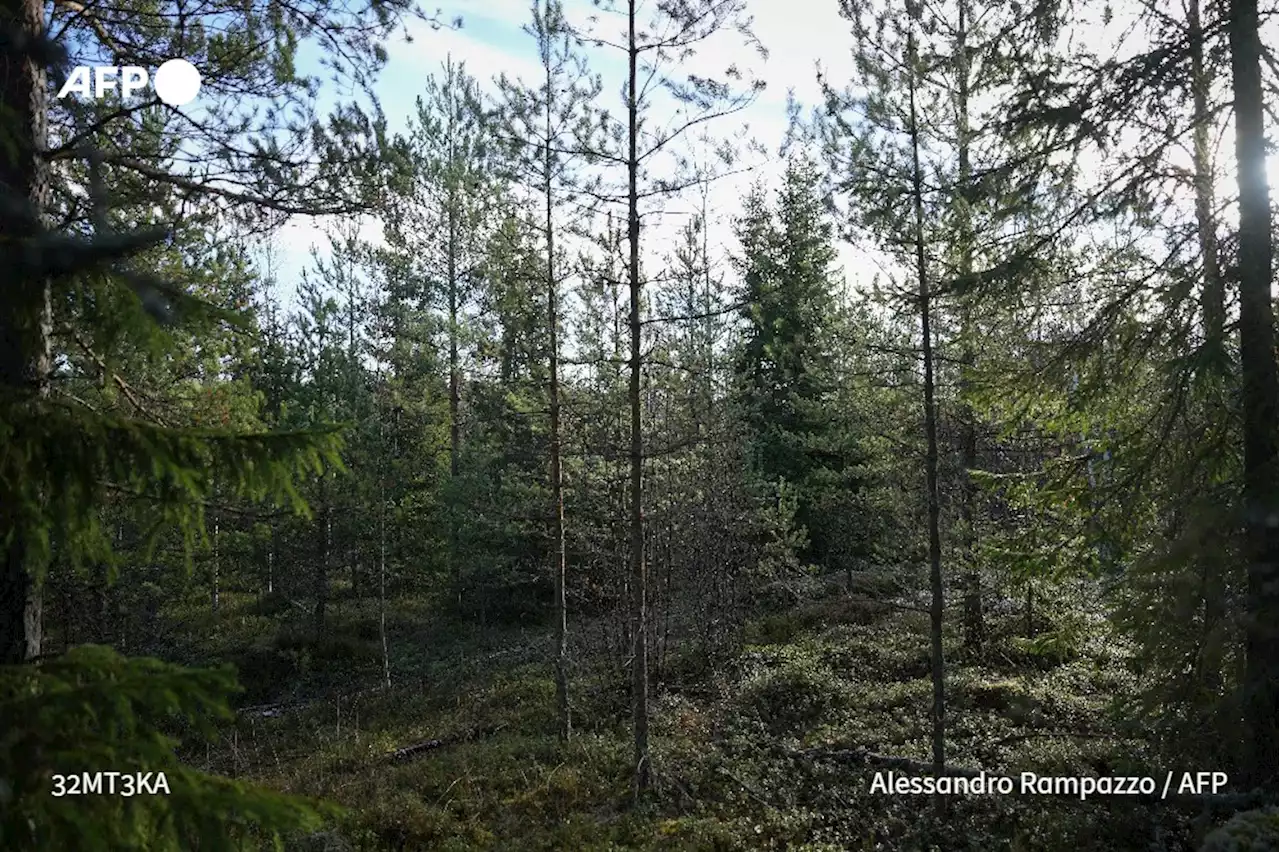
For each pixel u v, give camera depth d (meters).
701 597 18.97
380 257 20.33
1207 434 7.99
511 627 23.53
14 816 2.51
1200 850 6.46
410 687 18.62
